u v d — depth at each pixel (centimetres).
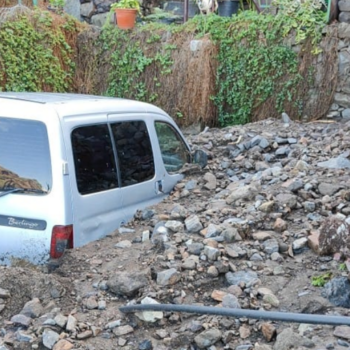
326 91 971
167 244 456
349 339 343
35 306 388
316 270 431
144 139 537
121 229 489
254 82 1007
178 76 1039
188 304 395
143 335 371
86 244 454
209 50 1012
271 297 394
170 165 595
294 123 939
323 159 686
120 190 495
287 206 522
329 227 445
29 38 1032
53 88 1077
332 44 956
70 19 1111
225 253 444
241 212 514
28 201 432
